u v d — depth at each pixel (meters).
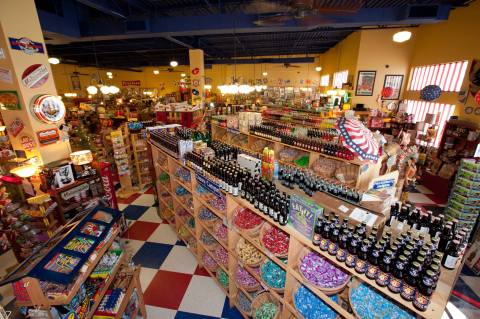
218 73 22.56
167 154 4.00
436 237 1.68
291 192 2.47
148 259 3.78
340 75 13.02
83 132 5.84
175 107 9.41
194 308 2.97
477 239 3.67
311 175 2.85
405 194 4.54
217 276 3.25
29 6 3.29
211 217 3.25
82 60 17.95
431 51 7.86
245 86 11.99
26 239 3.31
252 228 2.50
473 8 6.00
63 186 3.40
